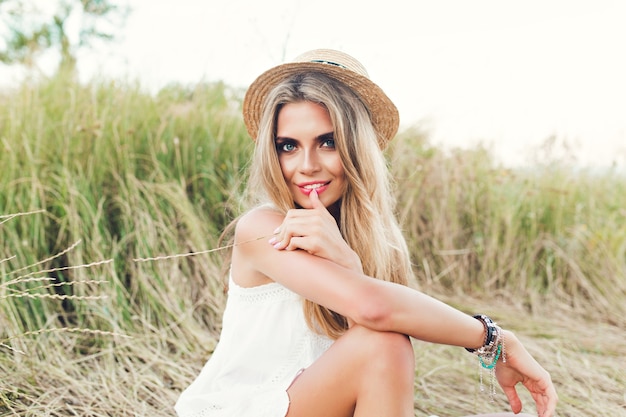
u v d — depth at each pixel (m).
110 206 3.17
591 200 4.46
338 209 1.78
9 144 3.10
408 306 1.38
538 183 4.39
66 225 2.93
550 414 1.59
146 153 3.49
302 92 1.59
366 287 1.38
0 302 2.37
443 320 1.42
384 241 1.74
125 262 2.95
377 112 1.82
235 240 1.66
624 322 3.52
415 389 2.35
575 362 2.73
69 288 2.74
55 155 3.23
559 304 3.76
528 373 1.58
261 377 1.62
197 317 2.88
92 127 3.25
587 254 4.09
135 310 2.78
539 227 4.18
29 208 2.87
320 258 1.46
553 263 4.05
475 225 4.07
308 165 1.60
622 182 4.78
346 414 1.41
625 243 4.22
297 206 1.73
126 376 2.26
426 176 4.12
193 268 3.07
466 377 2.49
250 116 1.92
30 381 2.12
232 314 1.66
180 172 3.41
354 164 1.68
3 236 2.75
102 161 3.26
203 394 1.64
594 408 2.24
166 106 3.83
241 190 3.44
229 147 3.77
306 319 1.56
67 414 1.98
